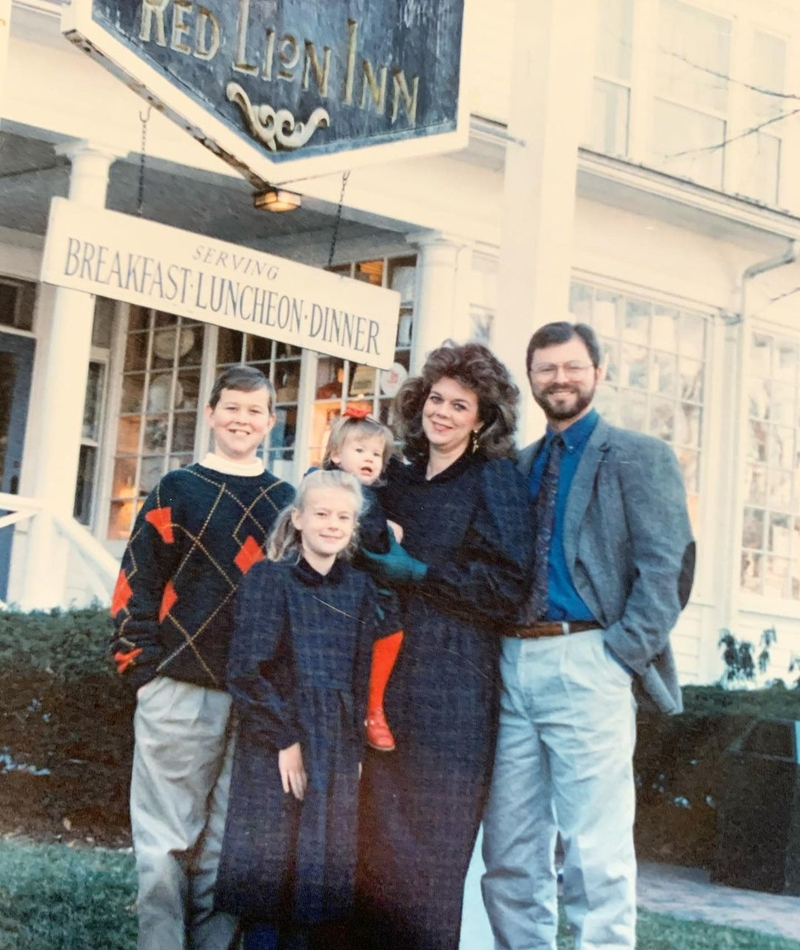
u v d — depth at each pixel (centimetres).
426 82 394
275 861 314
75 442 581
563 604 345
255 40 359
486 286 690
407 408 359
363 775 333
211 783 337
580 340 359
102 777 455
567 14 490
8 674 451
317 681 320
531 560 344
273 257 355
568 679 342
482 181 685
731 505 755
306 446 711
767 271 770
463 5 399
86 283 327
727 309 768
